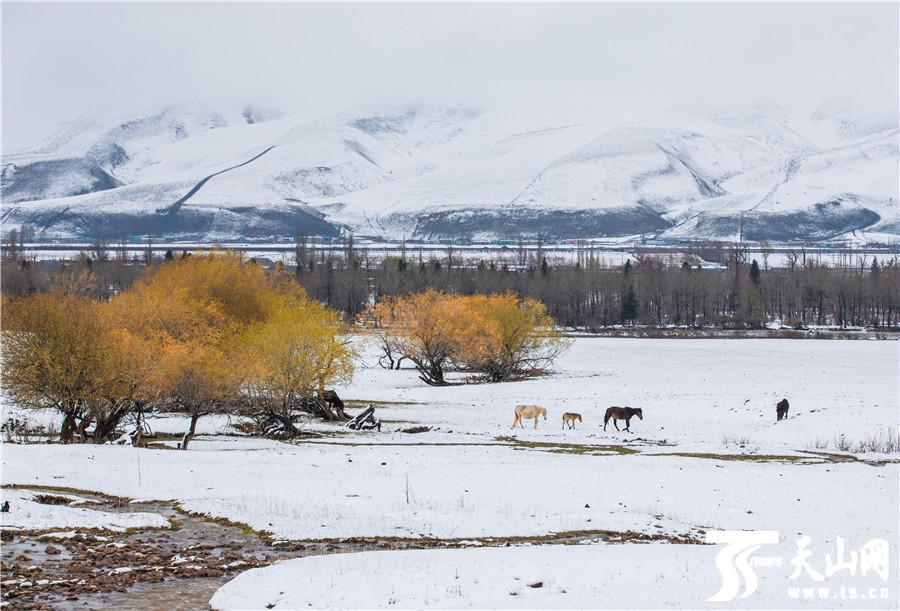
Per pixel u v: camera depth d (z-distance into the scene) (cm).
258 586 1950
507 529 2652
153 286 7388
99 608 1841
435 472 3656
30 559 2184
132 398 4962
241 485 3266
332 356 5894
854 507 3162
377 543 2458
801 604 1827
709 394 6850
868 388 7156
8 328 4956
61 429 5288
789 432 5256
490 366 8700
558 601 1809
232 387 5228
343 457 4116
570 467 3869
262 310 7719
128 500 3016
